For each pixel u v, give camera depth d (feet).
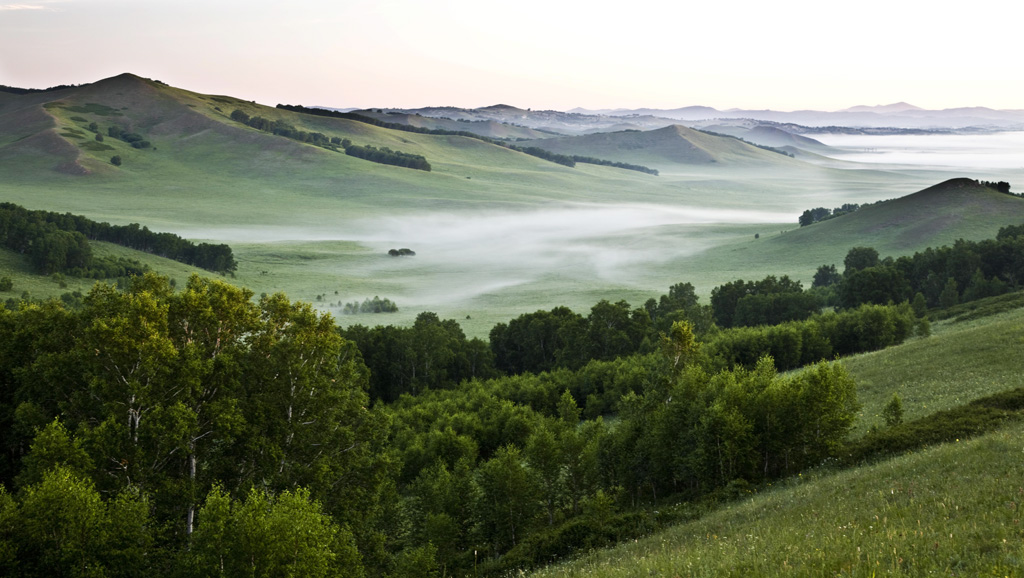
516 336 463.01
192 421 117.08
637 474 163.94
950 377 185.98
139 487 112.37
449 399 306.96
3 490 95.04
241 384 136.15
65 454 105.50
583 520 136.87
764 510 101.76
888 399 179.22
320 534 91.81
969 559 50.42
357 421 147.33
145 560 101.71
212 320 137.39
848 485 99.60
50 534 91.71
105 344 119.65
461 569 141.49
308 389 135.23
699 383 164.55
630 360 336.29
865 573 49.65
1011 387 152.87
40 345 141.90
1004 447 89.30
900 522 64.18
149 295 127.65
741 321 497.05
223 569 86.22
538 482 163.02
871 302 469.16
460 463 183.01
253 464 129.08
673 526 121.29
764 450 144.87
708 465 141.59
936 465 91.81
